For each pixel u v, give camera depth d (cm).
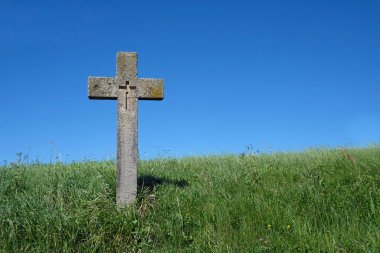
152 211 463
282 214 447
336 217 436
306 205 468
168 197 499
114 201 491
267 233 421
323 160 613
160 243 419
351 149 720
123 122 501
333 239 384
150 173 610
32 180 557
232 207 469
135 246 410
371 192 476
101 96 502
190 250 404
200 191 519
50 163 655
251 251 386
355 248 373
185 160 736
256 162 659
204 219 451
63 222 419
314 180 516
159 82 516
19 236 411
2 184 522
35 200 471
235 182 545
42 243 401
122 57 511
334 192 482
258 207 461
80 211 443
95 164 697
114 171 592
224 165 650
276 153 759
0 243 401
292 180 544
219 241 406
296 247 384
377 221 424
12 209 443
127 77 508
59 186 504
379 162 572
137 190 504
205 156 780
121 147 496
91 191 496
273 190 507
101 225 425
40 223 421
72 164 691
